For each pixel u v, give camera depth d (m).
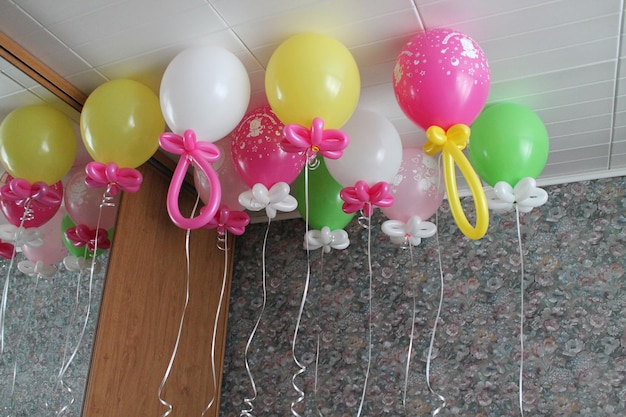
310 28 1.80
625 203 2.68
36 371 1.97
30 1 1.67
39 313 2.03
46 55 1.92
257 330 3.11
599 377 2.45
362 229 3.09
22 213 2.04
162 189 2.70
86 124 1.87
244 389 3.01
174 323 2.69
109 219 2.33
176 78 1.71
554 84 2.08
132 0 1.67
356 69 1.74
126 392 2.30
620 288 2.56
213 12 1.72
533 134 1.95
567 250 2.70
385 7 1.70
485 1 1.67
